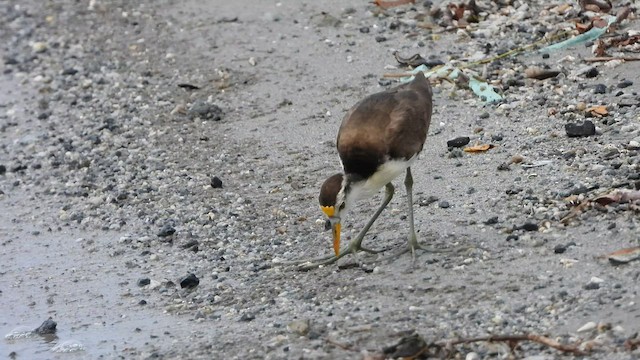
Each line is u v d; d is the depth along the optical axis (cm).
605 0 1741
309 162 1521
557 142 1430
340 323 1123
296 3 1962
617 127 1437
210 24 1967
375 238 1298
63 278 1343
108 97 1814
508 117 1523
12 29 2127
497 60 1664
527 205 1288
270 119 1647
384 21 1848
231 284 1264
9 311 1285
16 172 1634
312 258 1283
